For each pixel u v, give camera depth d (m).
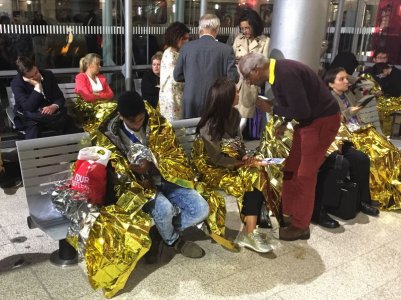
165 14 5.52
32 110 3.98
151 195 2.73
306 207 3.20
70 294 2.55
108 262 2.46
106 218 2.51
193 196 2.88
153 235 2.85
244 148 3.18
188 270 2.85
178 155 3.05
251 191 3.05
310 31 4.09
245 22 4.80
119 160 2.69
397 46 6.86
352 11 7.05
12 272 2.73
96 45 5.16
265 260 3.02
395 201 3.89
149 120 2.95
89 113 4.38
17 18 4.52
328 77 3.97
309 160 3.09
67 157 2.85
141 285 2.67
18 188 4.01
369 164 3.74
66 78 5.02
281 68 2.84
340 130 3.80
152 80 4.94
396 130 6.04
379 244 3.31
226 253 3.08
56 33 4.81
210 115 3.01
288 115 2.93
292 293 2.67
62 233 2.52
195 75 3.78
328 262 3.04
